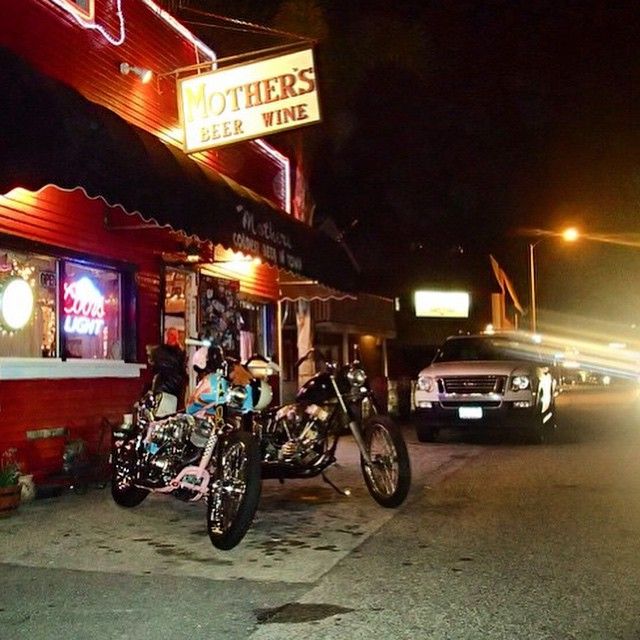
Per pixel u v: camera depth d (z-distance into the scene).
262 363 8.87
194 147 11.24
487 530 7.68
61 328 10.31
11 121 7.12
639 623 5.15
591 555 6.73
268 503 9.12
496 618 5.25
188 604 5.60
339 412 8.77
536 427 14.17
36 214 9.71
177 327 13.12
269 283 17.03
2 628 5.16
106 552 7.01
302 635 5.00
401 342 33.50
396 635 4.97
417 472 11.29
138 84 11.89
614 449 13.66
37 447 9.70
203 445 7.97
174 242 12.84
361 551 6.98
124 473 8.79
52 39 10.03
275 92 10.91
